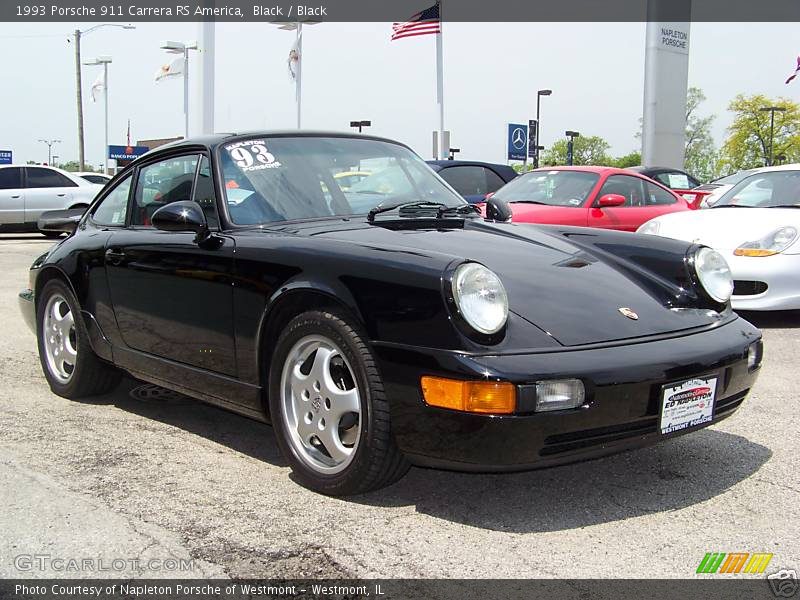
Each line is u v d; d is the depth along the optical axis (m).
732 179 15.26
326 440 2.86
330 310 2.77
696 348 2.76
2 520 2.69
